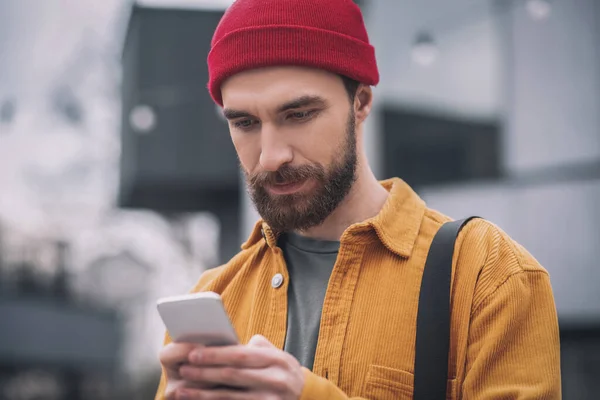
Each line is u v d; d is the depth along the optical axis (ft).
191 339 3.27
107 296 41.37
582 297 18.74
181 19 27.12
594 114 18.49
